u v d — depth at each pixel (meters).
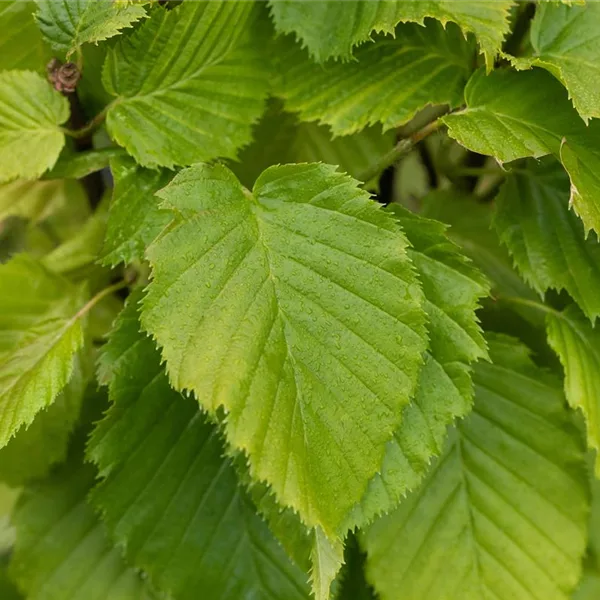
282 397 0.19
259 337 0.20
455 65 0.26
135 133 0.24
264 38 0.26
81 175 0.25
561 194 0.26
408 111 0.25
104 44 0.23
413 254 0.24
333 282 0.21
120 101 0.25
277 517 0.23
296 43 0.26
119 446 0.25
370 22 0.24
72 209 0.34
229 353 0.19
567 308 0.27
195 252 0.20
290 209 0.21
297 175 0.21
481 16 0.23
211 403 0.19
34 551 0.29
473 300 0.23
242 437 0.19
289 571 0.26
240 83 0.26
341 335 0.20
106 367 0.24
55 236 0.36
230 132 0.25
